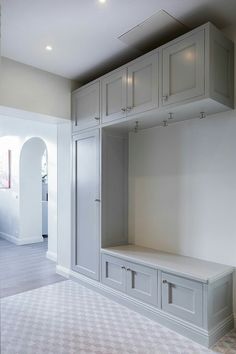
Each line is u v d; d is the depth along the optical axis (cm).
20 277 352
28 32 243
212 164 250
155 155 301
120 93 276
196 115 253
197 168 262
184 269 227
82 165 328
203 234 256
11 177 578
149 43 262
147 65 248
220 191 244
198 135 261
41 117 331
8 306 270
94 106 310
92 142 313
